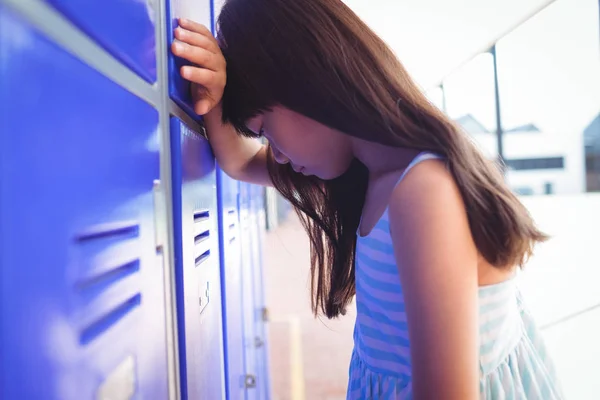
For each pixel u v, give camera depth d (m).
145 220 0.51
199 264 0.76
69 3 0.33
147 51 0.53
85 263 0.35
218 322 0.94
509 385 0.69
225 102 0.77
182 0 0.73
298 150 0.73
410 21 3.60
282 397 2.87
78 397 0.34
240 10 0.71
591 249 2.62
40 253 0.29
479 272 0.66
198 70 0.69
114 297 0.41
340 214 0.96
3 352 0.25
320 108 0.65
